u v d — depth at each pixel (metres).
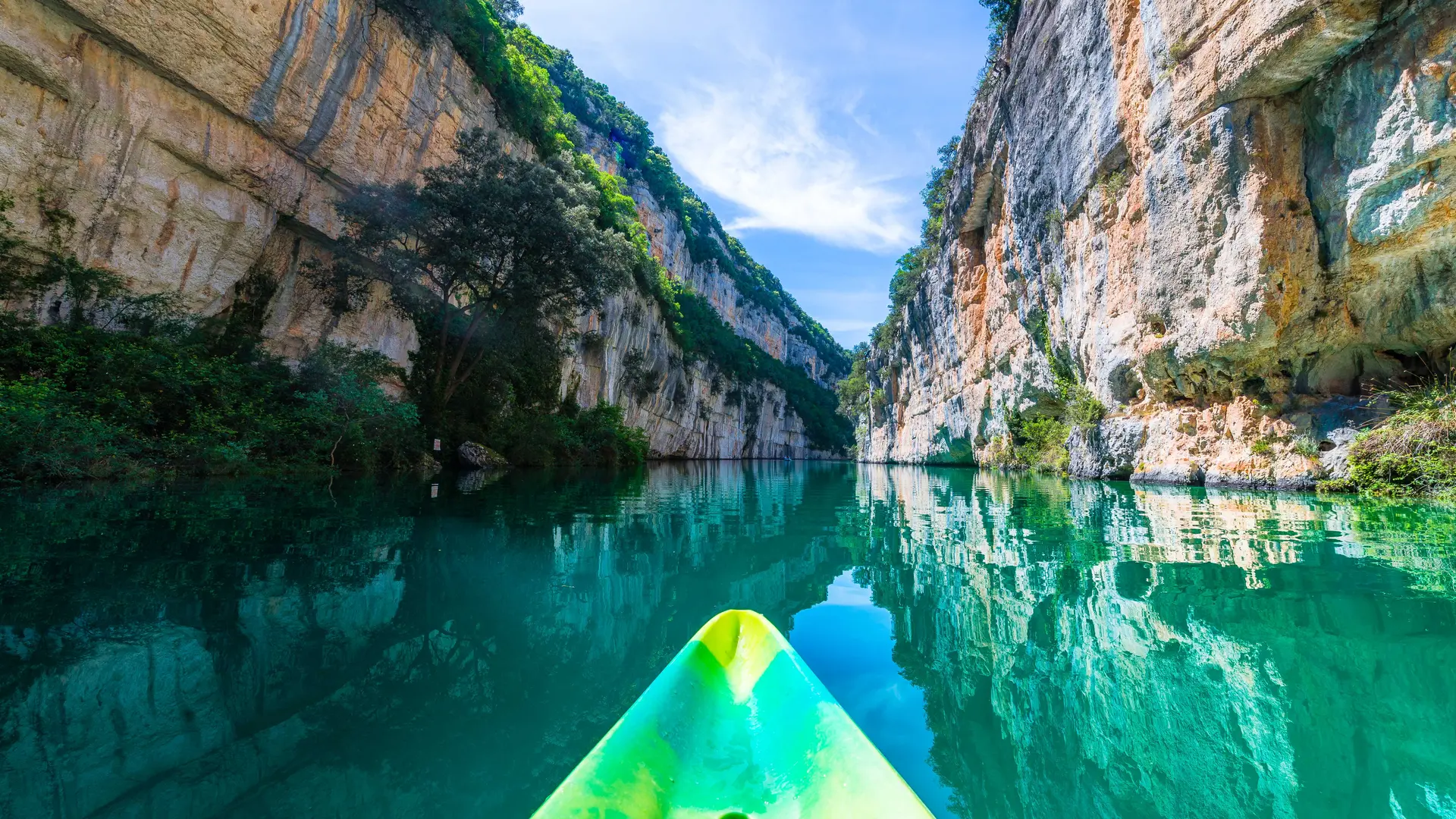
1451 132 7.25
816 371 114.38
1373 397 9.02
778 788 1.75
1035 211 16.64
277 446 11.95
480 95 22.27
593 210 22.55
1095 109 12.84
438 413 17.77
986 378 24.30
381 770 1.84
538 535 5.94
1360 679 2.38
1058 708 2.28
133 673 2.45
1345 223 8.61
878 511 8.93
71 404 9.19
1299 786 1.75
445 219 16.88
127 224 12.80
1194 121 10.07
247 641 2.81
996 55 19.77
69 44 11.66
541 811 1.45
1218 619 3.12
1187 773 1.83
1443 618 2.99
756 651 2.47
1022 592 3.88
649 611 3.55
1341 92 8.43
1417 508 6.77
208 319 14.10
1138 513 7.26
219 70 13.75
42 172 11.50
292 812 1.62
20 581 3.58
